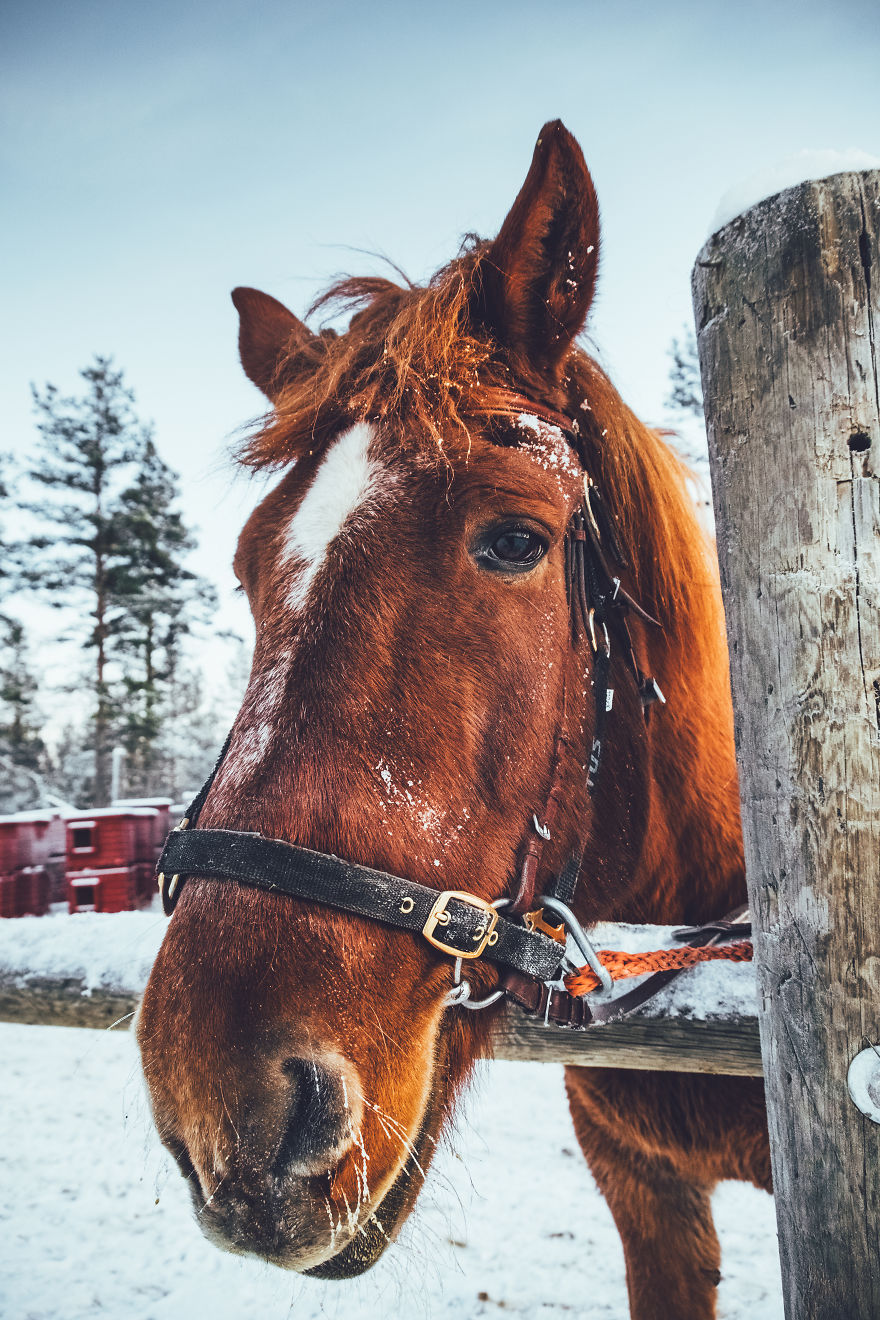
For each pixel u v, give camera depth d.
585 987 1.27
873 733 0.89
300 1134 0.92
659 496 1.58
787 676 0.94
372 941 1.02
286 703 1.10
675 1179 1.85
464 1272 2.86
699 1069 1.38
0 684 18.89
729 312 1.02
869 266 0.92
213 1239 0.92
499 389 1.31
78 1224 3.20
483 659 1.16
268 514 1.32
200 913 1.01
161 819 9.55
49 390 18.30
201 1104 0.92
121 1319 2.65
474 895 1.11
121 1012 1.64
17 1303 2.72
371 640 1.11
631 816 1.46
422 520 1.18
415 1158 1.07
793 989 0.93
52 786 21.14
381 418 1.25
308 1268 0.94
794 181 0.97
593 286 1.37
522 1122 4.21
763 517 0.97
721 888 1.75
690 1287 1.86
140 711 18.25
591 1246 3.05
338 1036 0.96
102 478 18.67
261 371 1.85
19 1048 5.29
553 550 1.28
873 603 0.90
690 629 1.62
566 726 1.29
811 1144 0.90
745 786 1.01
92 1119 4.14
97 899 7.90
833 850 0.90
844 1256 0.88
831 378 0.93
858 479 0.91
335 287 1.71
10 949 1.75
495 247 1.37
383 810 1.06
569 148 1.31
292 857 1.01
